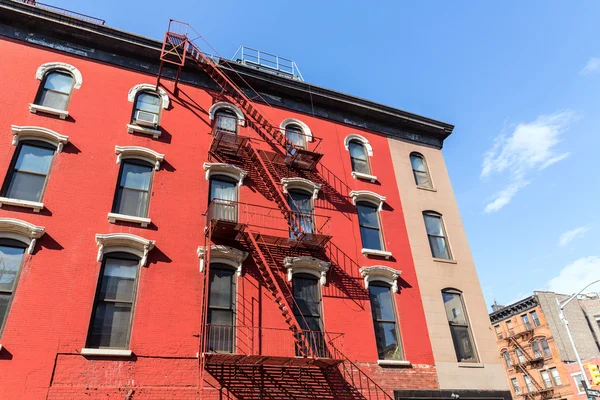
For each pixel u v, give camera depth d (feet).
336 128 66.80
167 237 45.47
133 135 50.72
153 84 55.77
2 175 42.19
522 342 154.10
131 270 42.50
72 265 40.14
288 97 65.57
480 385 52.39
